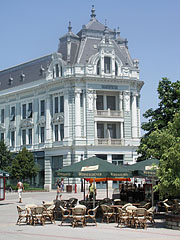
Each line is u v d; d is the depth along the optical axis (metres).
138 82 65.50
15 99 73.31
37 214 24.30
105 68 64.06
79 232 21.02
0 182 38.97
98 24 68.12
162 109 37.09
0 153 67.00
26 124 70.38
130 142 63.97
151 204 28.64
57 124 64.50
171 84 36.38
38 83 68.19
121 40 70.00
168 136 22.44
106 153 62.34
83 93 62.62
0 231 21.58
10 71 77.12
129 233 20.56
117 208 25.14
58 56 64.50
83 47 65.12
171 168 21.55
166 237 19.11
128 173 25.66
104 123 64.38
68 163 61.69
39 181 67.06
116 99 65.12
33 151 68.19
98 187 60.88
